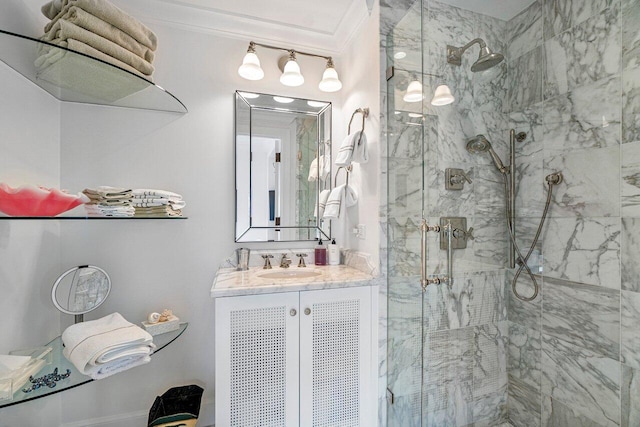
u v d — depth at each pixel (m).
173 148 1.75
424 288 1.48
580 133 1.43
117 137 1.65
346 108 2.05
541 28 1.60
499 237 1.69
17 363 0.99
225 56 1.87
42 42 1.00
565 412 1.47
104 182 1.62
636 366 1.22
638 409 1.22
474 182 1.62
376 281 1.60
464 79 1.61
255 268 1.86
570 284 1.47
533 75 1.64
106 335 1.15
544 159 1.59
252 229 1.92
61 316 1.50
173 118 1.76
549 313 1.56
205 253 1.81
